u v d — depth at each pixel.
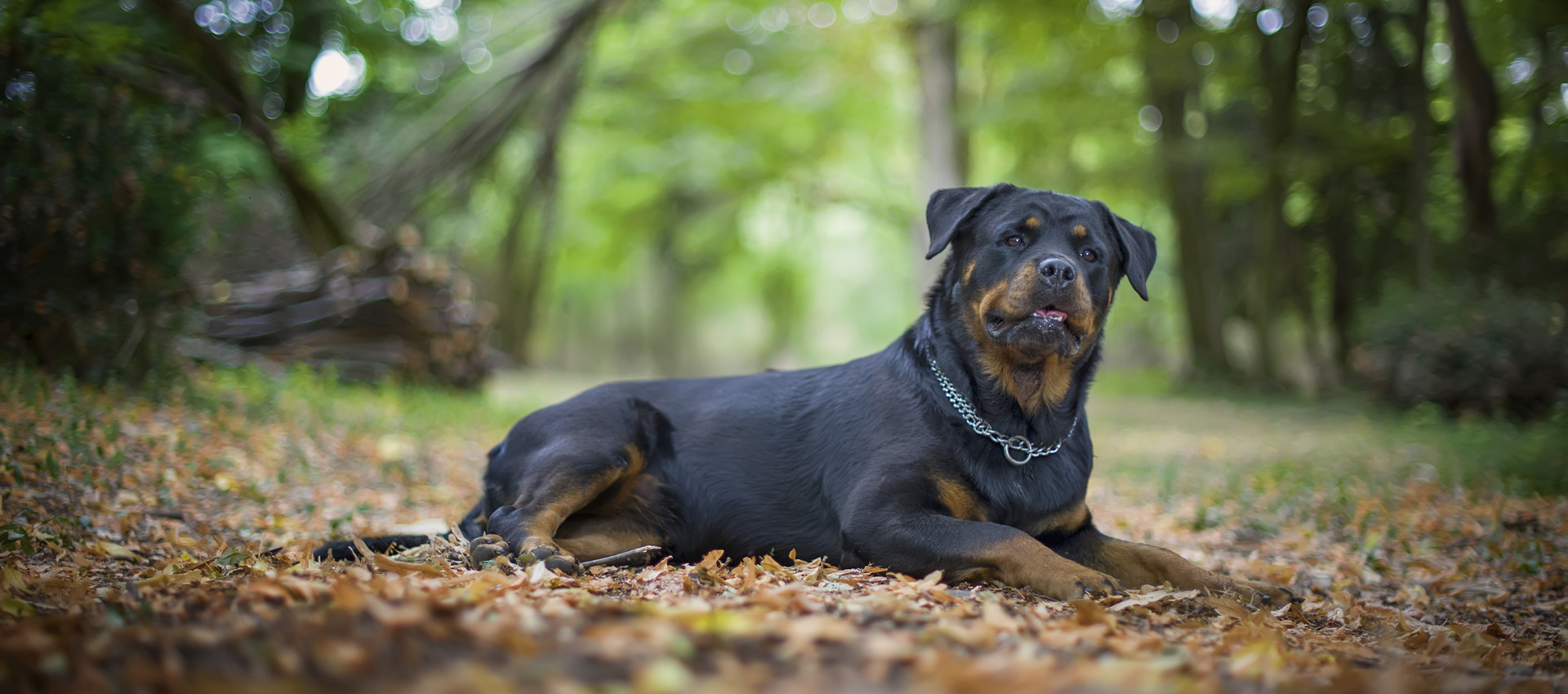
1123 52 19.30
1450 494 7.53
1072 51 21.11
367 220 20.45
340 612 2.54
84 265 7.65
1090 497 8.26
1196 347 22.69
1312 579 5.19
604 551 4.33
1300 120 19.12
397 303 12.19
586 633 2.41
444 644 2.27
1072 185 23.47
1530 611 4.57
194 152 8.81
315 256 13.77
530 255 26.95
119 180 7.74
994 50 24.64
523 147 26.58
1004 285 4.05
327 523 5.73
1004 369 4.15
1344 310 21.58
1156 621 3.47
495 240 27.42
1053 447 4.25
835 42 25.80
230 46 14.05
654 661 2.11
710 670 2.19
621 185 31.06
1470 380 13.48
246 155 12.91
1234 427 14.38
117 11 11.64
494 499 4.69
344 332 12.12
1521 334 13.22
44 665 2.21
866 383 4.48
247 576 3.77
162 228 8.09
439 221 23.62
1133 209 29.70
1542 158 17.38
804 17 26.05
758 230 39.38
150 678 2.08
